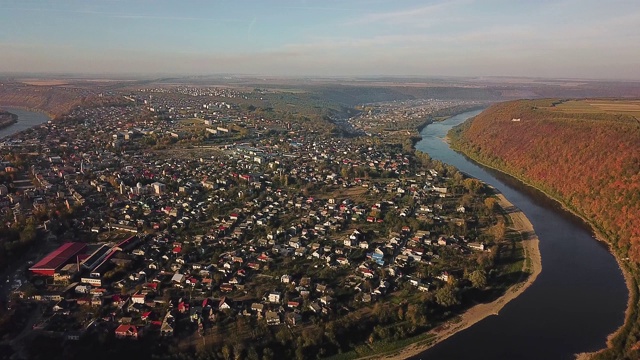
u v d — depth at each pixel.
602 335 174.88
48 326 170.00
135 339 164.88
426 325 180.00
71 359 155.00
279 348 163.62
